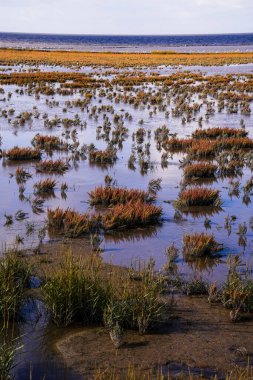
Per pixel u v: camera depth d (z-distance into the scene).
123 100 31.45
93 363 5.04
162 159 15.66
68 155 16.62
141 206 10.50
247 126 23.31
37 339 5.48
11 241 8.68
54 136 18.95
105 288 6.47
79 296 5.95
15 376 4.79
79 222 9.30
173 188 12.89
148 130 20.72
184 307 6.46
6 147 17.55
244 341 5.63
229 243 9.06
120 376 4.82
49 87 37.62
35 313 6.09
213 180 13.87
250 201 11.88
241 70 62.91
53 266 7.49
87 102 30.30
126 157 16.50
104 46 156.25
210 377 4.88
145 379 4.77
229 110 27.44
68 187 12.65
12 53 91.62
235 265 7.68
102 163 15.51
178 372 4.93
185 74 54.44
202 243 8.41
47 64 68.94
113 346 5.39
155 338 5.61
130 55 96.88
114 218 9.62
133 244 8.85
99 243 8.50
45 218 10.07
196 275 7.55
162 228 9.81
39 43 171.25
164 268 7.61
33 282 6.96
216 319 6.16
